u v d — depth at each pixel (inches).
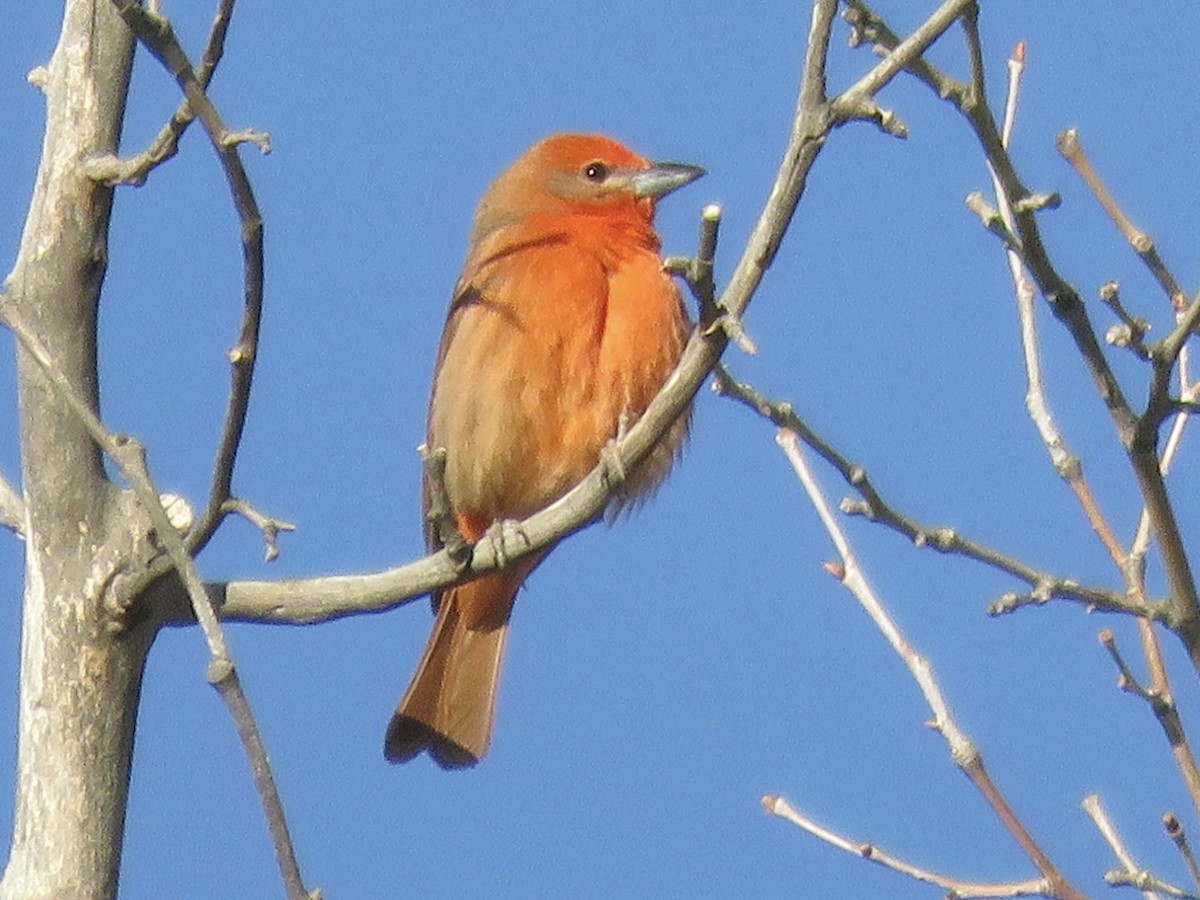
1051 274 360.8
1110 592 383.2
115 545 383.2
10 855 379.2
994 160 359.9
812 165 365.1
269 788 275.0
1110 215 393.4
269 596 397.4
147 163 386.3
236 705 279.0
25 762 380.5
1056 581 382.3
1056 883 378.9
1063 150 395.2
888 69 354.3
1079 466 410.3
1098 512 406.0
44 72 406.3
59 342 390.9
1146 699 381.1
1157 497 373.7
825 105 358.6
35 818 376.5
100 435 314.7
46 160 397.7
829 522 415.2
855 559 413.1
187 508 386.9
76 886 373.7
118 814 382.0
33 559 386.3
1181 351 375.9
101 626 381.7
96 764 379.9
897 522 387.2
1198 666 380.8
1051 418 414.3
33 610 385.4
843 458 386.6
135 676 386.9
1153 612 381.4
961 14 350.0
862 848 398.3
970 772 390.0
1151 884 369.1
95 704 381.1
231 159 339.6
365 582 403.2
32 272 393.7
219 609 394.3
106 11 400.8
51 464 386.0
